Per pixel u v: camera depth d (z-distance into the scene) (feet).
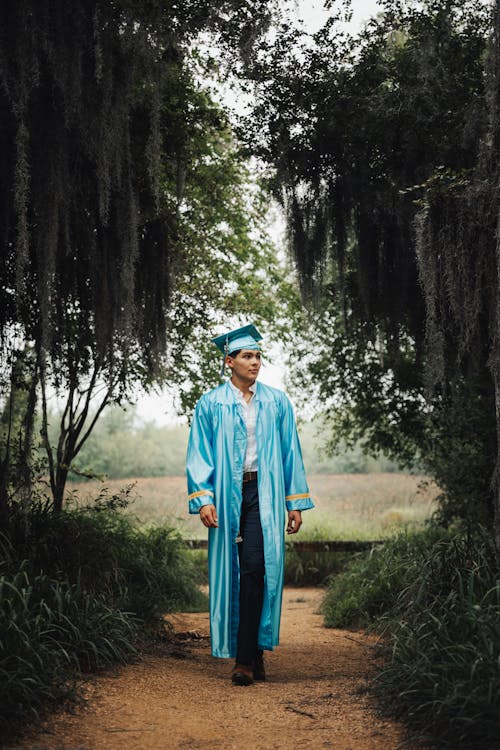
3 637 10.19
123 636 13.55
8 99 13.41
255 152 18.53
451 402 21.84
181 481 75.41
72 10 13.33
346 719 9.73
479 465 23.22
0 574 12.92
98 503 20.06
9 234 15.51
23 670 9.66
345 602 19.53
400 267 18.78
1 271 15.89
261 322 26.78
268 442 13.06
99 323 16.49
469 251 14.01
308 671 13.44
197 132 18.86
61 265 16.40
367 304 19.45
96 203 15.79
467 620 10.67
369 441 29.30
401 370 26.03
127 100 14.48
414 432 26.45
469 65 17.22
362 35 17.43
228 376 25.20
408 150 17.52
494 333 13.48
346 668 13.56
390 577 19.19
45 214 14.10
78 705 10.07
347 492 60.18
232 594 12.62
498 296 13.21
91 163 15.42
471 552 13.75
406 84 17.56
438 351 15.28
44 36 12.87
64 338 17.29
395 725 9.29
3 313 16.40
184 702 10.71
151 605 16.74
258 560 12.55
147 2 14.19
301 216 18.76
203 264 24.17
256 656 12.66
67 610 12.53
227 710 10.35
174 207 19.98
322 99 17.58
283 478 13.10
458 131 16.92
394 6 17.10
